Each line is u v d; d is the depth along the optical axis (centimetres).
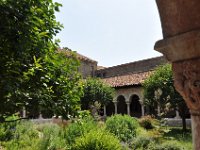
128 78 2725
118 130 1299
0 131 1175
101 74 3612
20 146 1122
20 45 366
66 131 1137
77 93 469
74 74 480
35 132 1320
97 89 2334
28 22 377
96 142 770
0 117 385
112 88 2498
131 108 2884
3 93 355
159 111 1875
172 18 160
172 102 1697
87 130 1072
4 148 1065
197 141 164
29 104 381
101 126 1397
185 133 1571
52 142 1102
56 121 1703
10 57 384
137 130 1480
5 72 382
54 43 468
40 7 422
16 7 374
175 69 170
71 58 491
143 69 3136
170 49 164
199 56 153
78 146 782
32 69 377
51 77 431
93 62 3731
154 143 1090
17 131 1234
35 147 1089
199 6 146
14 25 366
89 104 2312
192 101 164
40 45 406
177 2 155
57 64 436
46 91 417
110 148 769
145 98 1847
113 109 2989
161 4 167
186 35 151
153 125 1786
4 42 377
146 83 1845
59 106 416
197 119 165
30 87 400
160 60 2983
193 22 149
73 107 453
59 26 459
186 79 164
